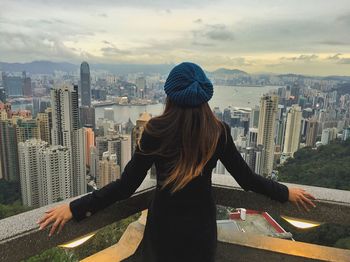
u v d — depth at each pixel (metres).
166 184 1.28
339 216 1.69
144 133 1.25
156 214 1.38
